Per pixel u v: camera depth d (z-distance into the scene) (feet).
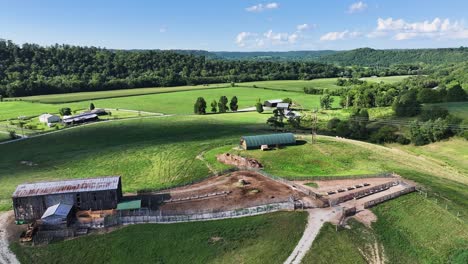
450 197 214.48
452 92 538.47
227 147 341.82
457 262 158.61
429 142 399.44
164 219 186.39
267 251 157.99
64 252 167.12
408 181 239.71
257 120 515.50
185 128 463.01
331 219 180.45
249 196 212.02
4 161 342.23
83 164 322.55
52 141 419.13
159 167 302.45
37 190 198.59
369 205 195.62
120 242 170.91
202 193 221.66
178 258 159.63
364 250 160.56
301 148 327.26
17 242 176.45
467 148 369.09
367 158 305.73
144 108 650.02
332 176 242.37
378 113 517.14
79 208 200.13
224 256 158.10
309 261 151.43
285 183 231.91
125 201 206.69
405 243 168.45
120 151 357.41
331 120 462.60
